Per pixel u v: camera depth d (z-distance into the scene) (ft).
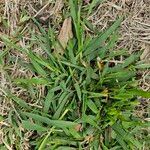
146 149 1.18
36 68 1.12
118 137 1.15
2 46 1.15
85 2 1.15
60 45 1.13
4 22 1.14
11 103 1.14
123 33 1.18
